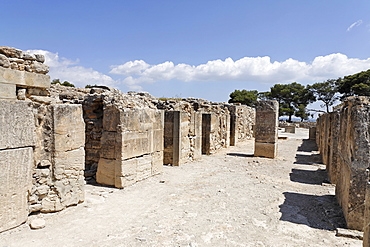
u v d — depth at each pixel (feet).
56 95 33.24
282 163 43.21
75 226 17.26
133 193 24.72
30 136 17.07
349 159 18.72
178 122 38.29
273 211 21.07
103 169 26.84
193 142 43.16
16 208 16.28
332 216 19.77
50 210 18.70
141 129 28.68
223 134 61.77
